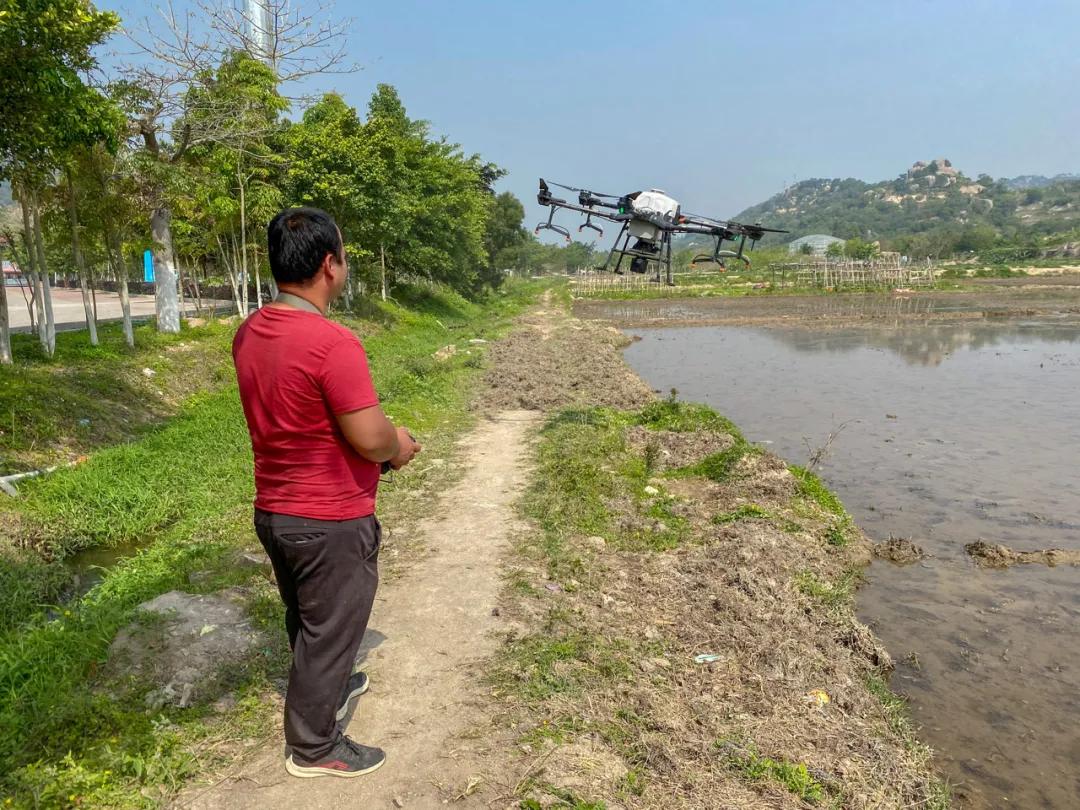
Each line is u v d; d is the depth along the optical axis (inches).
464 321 1316.4
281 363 98.9
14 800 107.3
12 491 272.1
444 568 214.1
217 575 202.1
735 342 1019.9
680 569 227.1
